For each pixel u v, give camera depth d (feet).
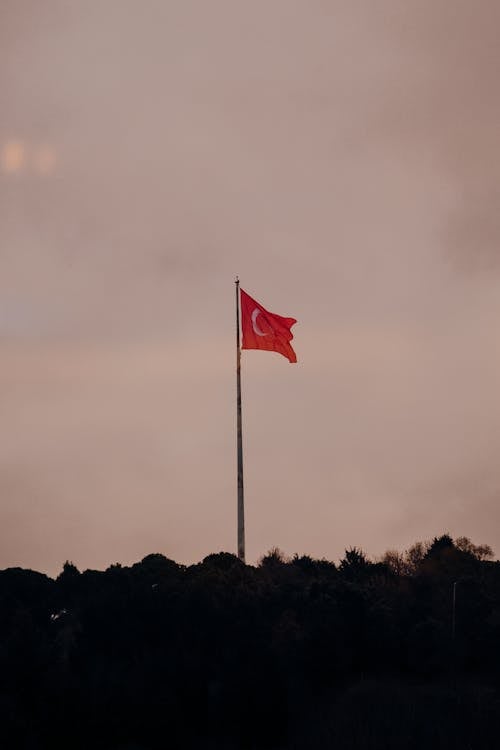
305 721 620.49
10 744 586.04
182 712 622.13
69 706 608.19
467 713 615.16
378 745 599.98
